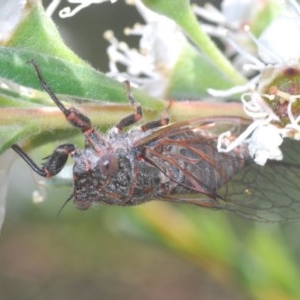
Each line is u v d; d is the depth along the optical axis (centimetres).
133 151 12
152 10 13
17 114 12
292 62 12
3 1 12
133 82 14
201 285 33
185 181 12
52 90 12
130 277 34
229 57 15
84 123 12
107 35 15
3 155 12
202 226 16
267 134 12
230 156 12
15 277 35
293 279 15
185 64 14
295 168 13
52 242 34
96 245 33
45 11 12
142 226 16
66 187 13
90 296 34
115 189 12
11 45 12
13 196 22
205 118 12
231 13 14
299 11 12
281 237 16
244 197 13
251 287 16
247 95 13
